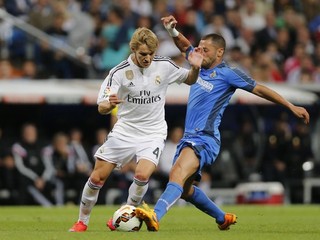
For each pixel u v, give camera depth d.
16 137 80.25
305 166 85.56
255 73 89.75
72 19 87.88
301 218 51.47
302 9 106.81
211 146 37.47
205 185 79.75
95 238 32.53
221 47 38.56
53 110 81.94
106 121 83.44
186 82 37.12
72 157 76.19
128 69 36.38
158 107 36.97
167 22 39.28
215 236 34.16
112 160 36.88
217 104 38.09
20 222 46.12
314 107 88.12
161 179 76.88
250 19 101.56
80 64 85.19
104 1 93.50
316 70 94.38
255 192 80.00
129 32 87.44
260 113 87.19
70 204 75.88
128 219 35.69
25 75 83.00
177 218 50.31
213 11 98.12
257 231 38.00
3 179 74.50
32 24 86.31
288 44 97.94
